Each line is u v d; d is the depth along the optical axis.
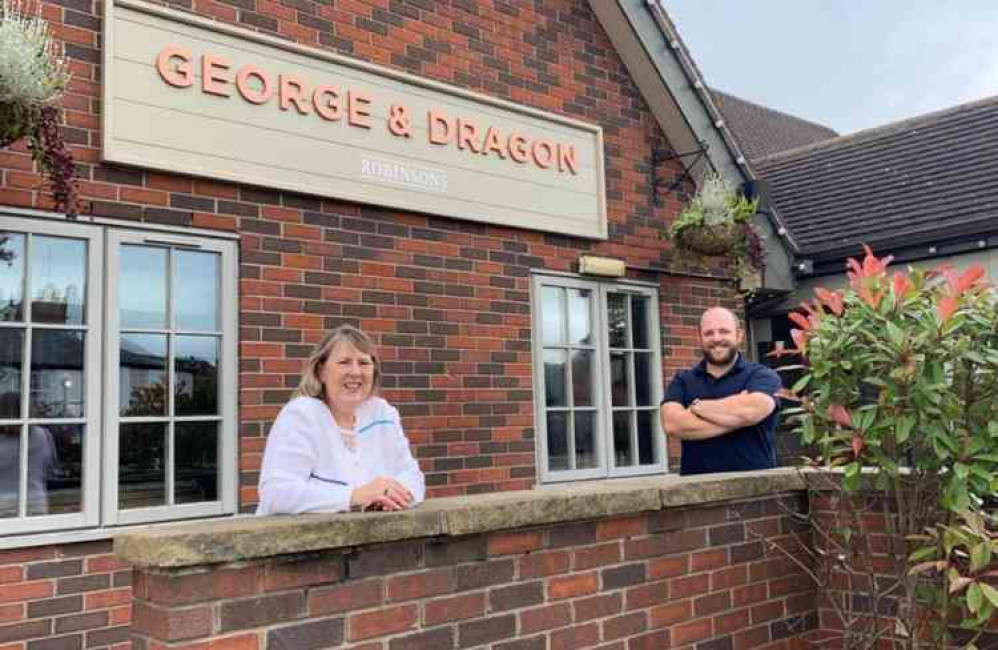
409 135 5.68
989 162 9.13
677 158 7.36
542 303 6.38
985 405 2.93
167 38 4.71
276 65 5.12
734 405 4.12
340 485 2.73
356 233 5.39
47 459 4.23
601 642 3.07
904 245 8.18
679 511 3.41
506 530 2.86
